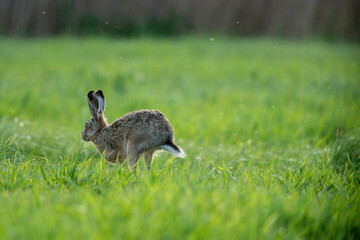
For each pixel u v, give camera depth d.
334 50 55.78
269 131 23.09
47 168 14.42
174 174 14.09
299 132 23.00
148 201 10.73
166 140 16.30
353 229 11.17
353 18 69.56
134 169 16.16
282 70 42.22
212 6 69.81
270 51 53.19
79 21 66.06
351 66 44.44
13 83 32.22
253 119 25.00
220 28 69.69
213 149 20.28
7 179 13.30
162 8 69.38
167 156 18.06
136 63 42.78
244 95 32.06
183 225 9.72
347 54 52.44
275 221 10.79
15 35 66.38
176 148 16.25
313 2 70.31
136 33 64.62
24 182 13.19
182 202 10.68
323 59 48.66
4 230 9.59
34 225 9.75
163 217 10.05
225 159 18.12
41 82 33.31
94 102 17.94
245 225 10.00
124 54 47.78
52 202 11.48
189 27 69.38
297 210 11.19
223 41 61.78
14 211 10.71
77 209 10.53
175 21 68.31
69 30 65.94
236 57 48.94
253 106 28.78
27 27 66.62
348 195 12.98
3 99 25.98
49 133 19.61
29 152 17.28
